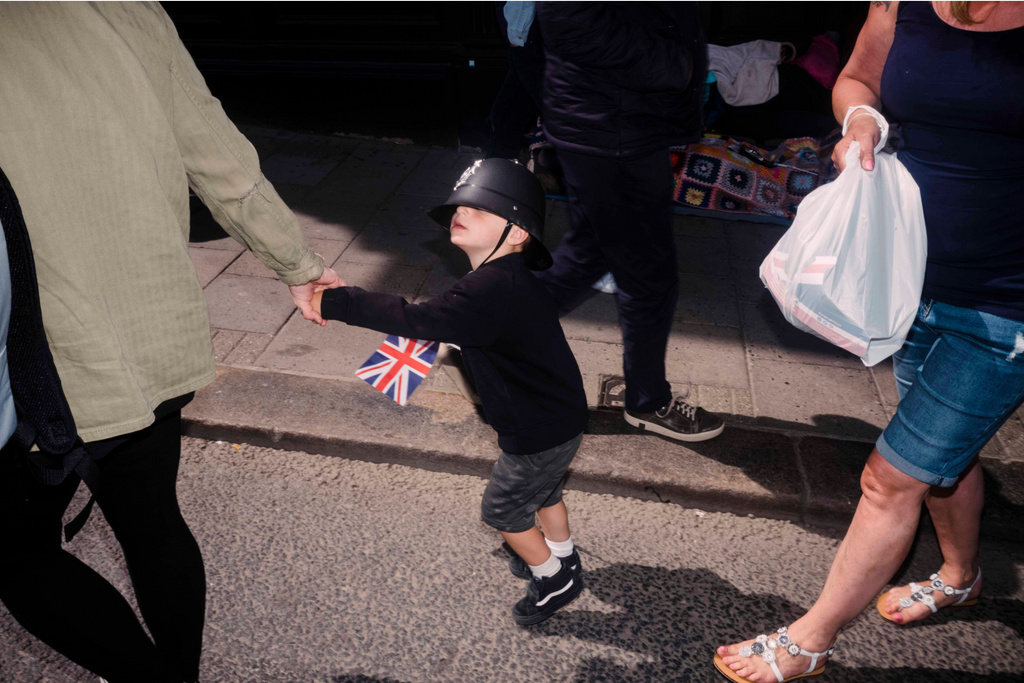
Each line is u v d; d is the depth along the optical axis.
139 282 1.29
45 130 1.14
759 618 2.22
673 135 2.22
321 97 5.44
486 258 1.78
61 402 1.21
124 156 1.21
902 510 1.74
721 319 3.54
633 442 2.74
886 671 2.08
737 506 2.59
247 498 2.57
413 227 4.30
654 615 2.22
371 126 5.47
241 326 3.33
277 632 2.12
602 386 3.04
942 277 1.64
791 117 4.97
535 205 1.75
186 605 1.60
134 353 1.32
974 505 2.04
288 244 1.59
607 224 2.34
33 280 1.11
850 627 2.21
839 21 4.97
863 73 1.80
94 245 1.22
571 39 2.01
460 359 2.90
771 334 3.44
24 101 1.12
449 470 2.71
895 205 1.65
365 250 4.03
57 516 1.35
